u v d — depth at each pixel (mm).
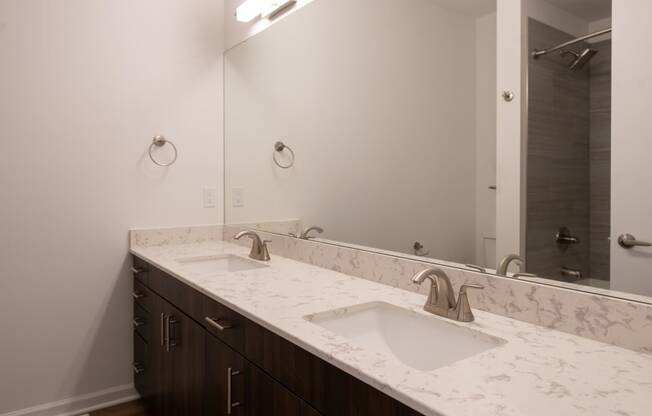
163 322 1863
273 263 1934
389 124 1556
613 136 986
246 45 2369
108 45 2178
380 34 1584
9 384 2008
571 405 707
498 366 860
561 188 1081
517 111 1170
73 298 2141
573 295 1046
